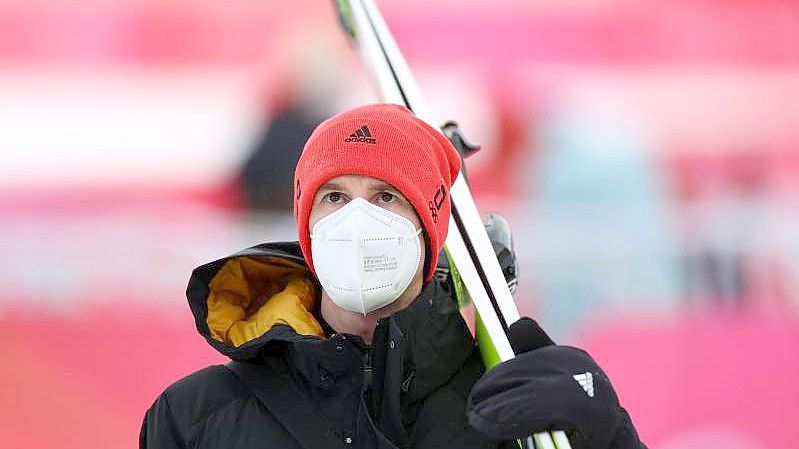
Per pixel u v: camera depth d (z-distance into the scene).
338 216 6.52
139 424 16.42
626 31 25.59
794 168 23.27
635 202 22.17
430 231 6.74
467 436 6.53
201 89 22.86
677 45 25.64
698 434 16.97
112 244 19.44
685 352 18.52
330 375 6.53
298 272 7.20
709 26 25.91
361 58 10.20
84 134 22.23
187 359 17.33
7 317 17.89
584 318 19.53
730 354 18.53
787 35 26.11
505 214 21.66
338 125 6.75
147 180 21.28
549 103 24.02
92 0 24.00
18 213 20.20
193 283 6.88
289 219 20.69
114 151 21.89
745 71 25.45
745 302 20.34
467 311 7.86
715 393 17.64
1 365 16.94
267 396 6.60
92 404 16.59
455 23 25.11
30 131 22.27
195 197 21.03
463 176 7.88
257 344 6.53
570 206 21.91
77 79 23.27
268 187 20.77
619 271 20.48
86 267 19.05
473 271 7.25
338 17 10.61
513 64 24.62
